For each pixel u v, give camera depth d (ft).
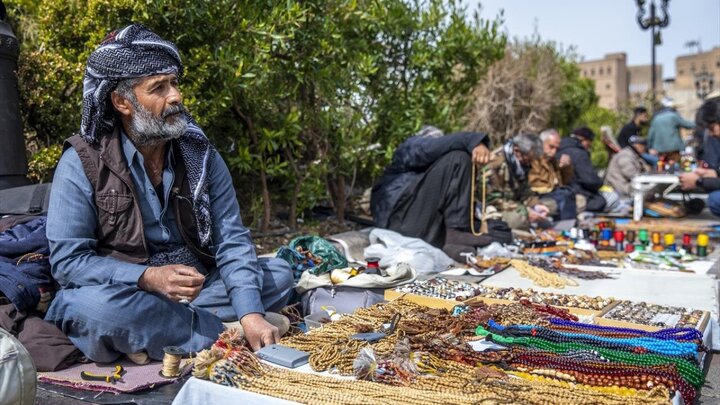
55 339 9.70
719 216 25.04
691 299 13.25
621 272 16.24
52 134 16.05
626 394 8.03
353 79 20.84
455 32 25.11
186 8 15.19
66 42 15.70
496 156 22.50
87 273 9.65
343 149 21.06
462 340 9.71
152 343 9.73
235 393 8.00
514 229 21.21
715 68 207.00
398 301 12.14
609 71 216.95
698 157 32.55
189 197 10.59
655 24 54.24
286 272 11.66
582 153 29.48
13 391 7.38
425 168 19.02
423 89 24.14
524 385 8.01
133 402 8.68
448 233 18.34
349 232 19.38
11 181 13.46
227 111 18.16
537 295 13.03
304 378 8.37
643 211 28.40
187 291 9.37
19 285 9.80
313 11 18.52
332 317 12.02
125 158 10.14
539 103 43.34
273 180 21.03
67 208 9.86
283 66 18.65
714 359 11.53
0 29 13.21
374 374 8.48
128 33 9.82
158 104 9.83
